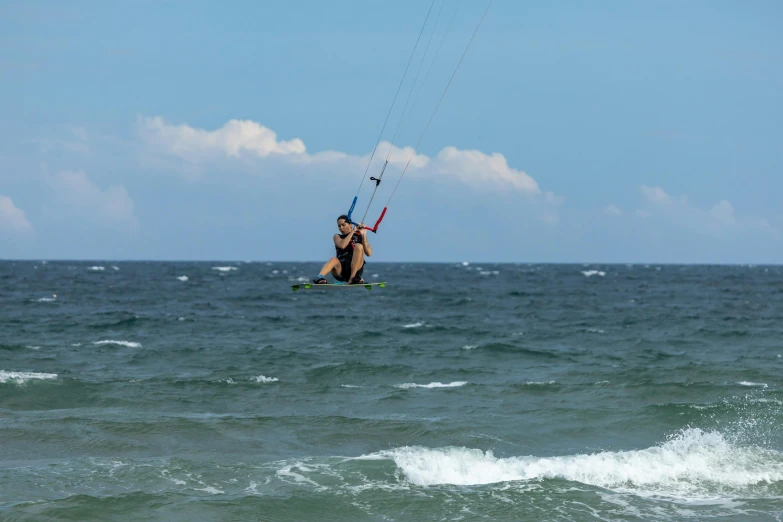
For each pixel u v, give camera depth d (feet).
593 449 229.25
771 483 190.90
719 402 292.81
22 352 426.92
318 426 249.34
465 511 171.83
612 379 349.82
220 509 170.09
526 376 365.81
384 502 176.55
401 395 311.88
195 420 252.01
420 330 593.83
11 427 238.89
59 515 163.53
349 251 193.36
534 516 168.86
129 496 174.81
